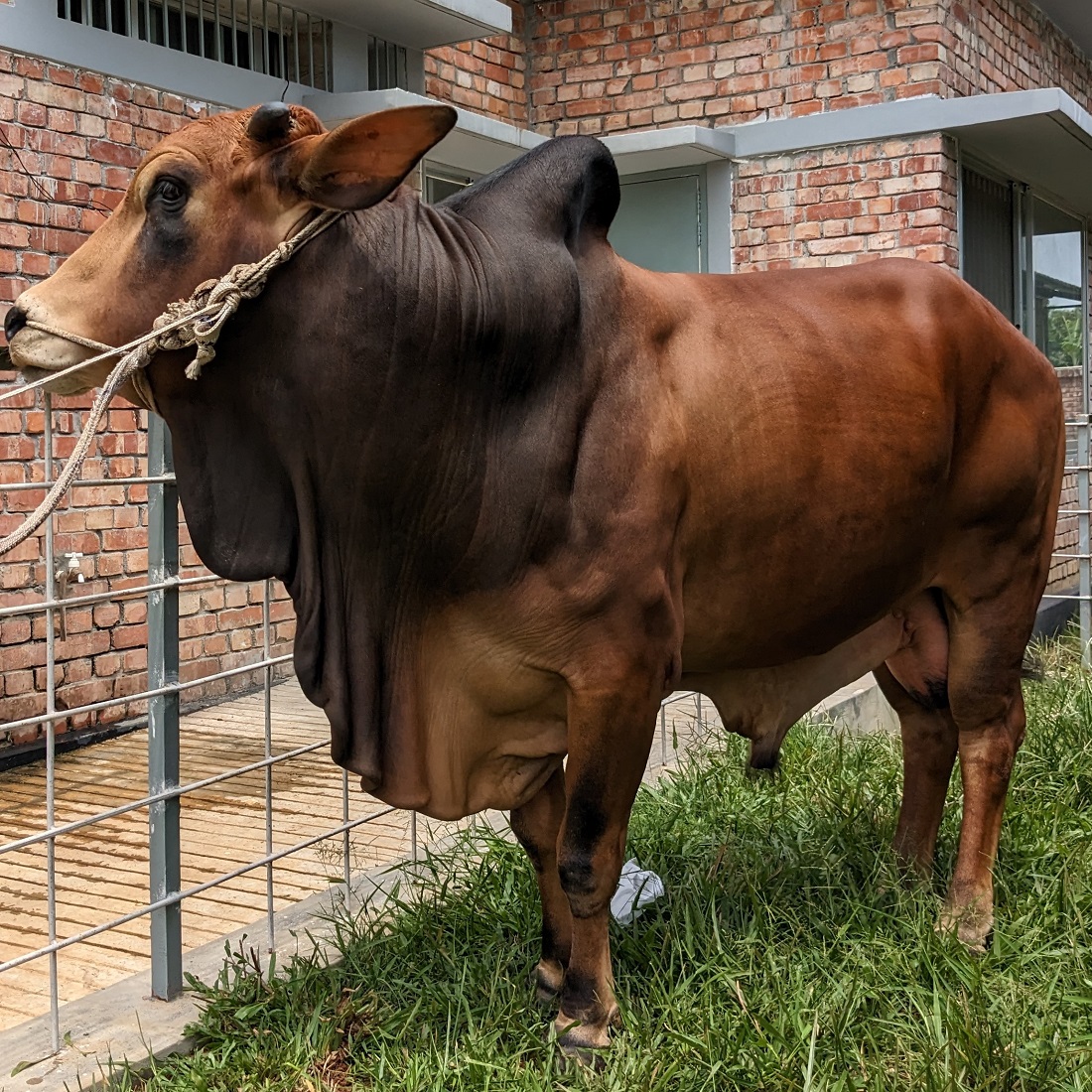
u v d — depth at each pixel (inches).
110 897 165.5
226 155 99.6
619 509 106.7
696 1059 109.7
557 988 123.6
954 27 322.7
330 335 101.3
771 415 116.8
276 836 187.8
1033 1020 118.3
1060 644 300.4
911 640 147.3
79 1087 109.8
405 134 91.9
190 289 99.7
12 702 233.5
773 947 128.0
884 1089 106.3
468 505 104.7
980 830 140.7
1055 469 145.5
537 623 107.0
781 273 130.9
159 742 125.6
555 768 120.9
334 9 265.6
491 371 104.0
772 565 119.1
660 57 348.5
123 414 249.1
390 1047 116.9
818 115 325.1
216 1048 118.6
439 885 148.3
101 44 234.7
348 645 107.3
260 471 105.1
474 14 271.6
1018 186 363.3
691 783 181.8
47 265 230.8
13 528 231.1
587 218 113.0
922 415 126.8
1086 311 448.8
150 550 125.2
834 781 179.6
